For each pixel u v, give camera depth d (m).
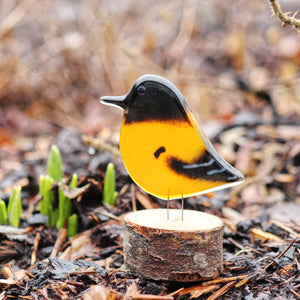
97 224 2.88
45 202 2.95
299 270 2.13
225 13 7.94
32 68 7.03
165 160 2.19
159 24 7.64
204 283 2.12
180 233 2.04
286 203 3.89
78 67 7.05
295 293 1.95
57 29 7.22
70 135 4.80
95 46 6.81
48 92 7.17
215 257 2.12
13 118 6.59
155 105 2.16
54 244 2.78
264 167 4.37
